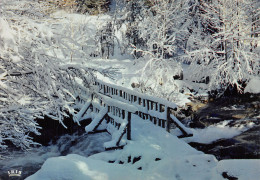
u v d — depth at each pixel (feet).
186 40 69.56
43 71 19.60
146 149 21.40
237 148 26.25
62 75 22.49
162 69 58.23
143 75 58.23
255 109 44.06
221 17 57.31
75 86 23.54
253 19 58.75
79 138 30.07
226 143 28.02
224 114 42.78
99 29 76.23
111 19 78.38
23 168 25.03
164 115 25.02
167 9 63.36
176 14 65.21
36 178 16.14
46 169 16.55
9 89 19.25
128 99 29.94
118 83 55.06
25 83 21.89
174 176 17.31
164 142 22.85
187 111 46.78
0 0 19.35
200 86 60.90
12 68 21.88
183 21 69.72
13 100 19.72
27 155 27.68
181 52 78.02
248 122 36.17
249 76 56.03
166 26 62.90
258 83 53.78
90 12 93.56
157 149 21.39
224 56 57.47
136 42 74.18
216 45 60.44
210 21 61.57
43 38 18.75
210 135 30.96
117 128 26.21
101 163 18.39
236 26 56.54
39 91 21.42
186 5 67.21
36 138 31.12
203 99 53.88
